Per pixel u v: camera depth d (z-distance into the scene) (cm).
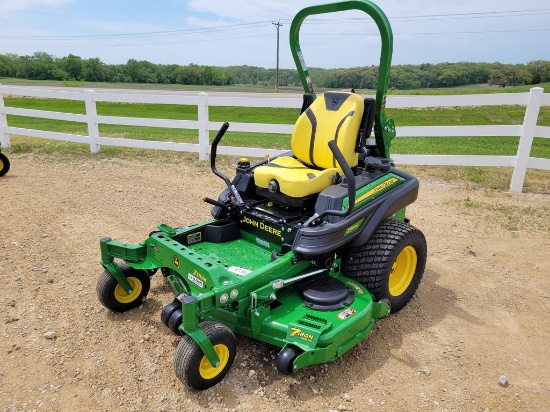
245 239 403
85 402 288
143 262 363
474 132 732
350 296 333
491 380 318
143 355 332
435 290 435
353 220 345
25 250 491
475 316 395
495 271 473
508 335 370
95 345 342
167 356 332
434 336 365
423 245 394
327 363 329
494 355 344
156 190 719
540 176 828
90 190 714
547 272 471
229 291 294
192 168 859
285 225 359
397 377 318
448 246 529
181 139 1146
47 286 420
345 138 375
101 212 616
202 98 868
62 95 966
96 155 966
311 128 401
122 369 318
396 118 1883
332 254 351
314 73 5125
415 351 346
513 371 327
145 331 360
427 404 294
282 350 290
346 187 354
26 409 281
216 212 398
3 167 786
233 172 833
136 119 932
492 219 608
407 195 395
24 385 300
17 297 399
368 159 386
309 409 287
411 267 396
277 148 1084
